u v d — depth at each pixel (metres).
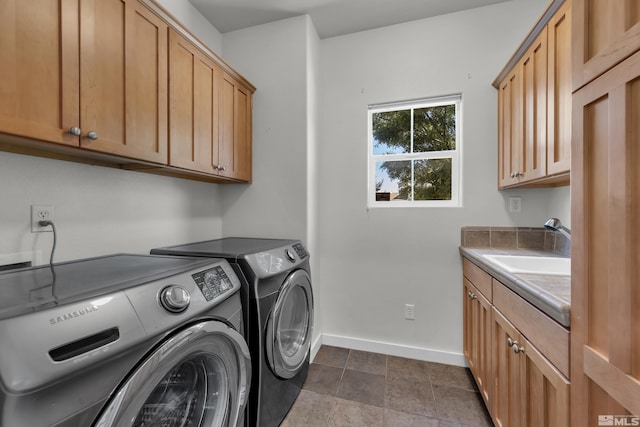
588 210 0.67
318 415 1.55
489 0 1.97
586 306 0.68
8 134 0.80
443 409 1.60
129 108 1.17
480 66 2.04
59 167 1.20
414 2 1.98
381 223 2.28
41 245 1.14
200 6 1.99
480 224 2.06
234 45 2.25
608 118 0.60
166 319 0.77
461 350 2.11
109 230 1.42
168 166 1.39
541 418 0.91
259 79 2.18
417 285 2.20
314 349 2.23
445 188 2.21
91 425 0.59
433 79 2.14
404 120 2.31
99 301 0.66
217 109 1.75
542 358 0.90
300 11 2.05
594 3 0.65
